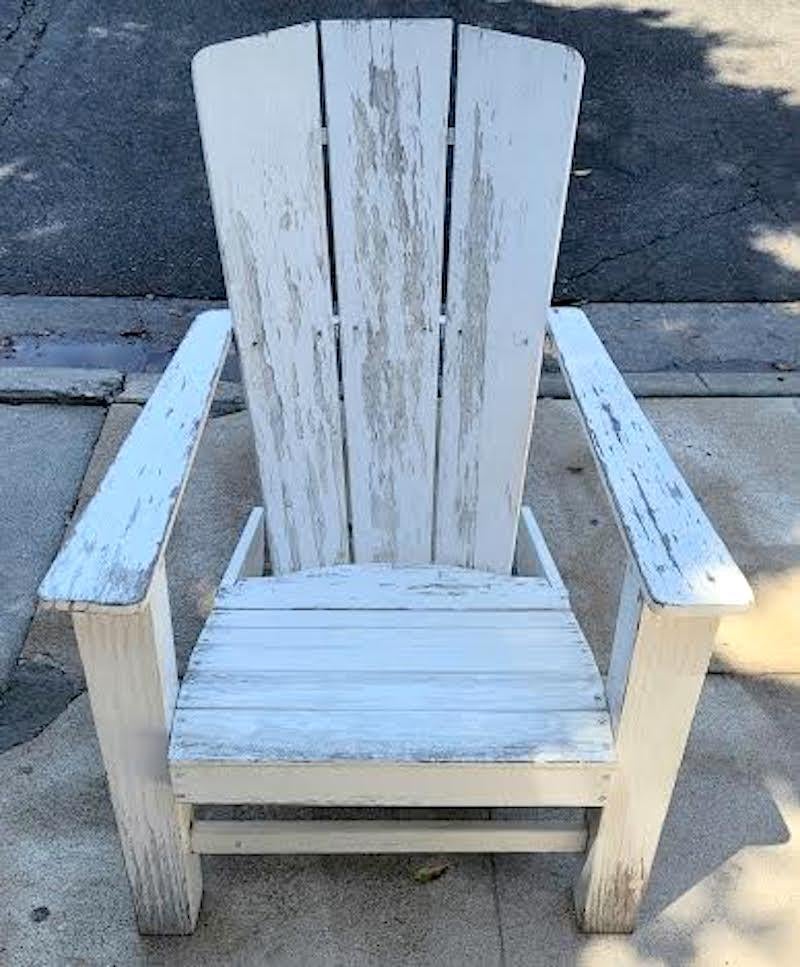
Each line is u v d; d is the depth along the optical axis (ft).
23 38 14.99
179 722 4.09
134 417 8.20
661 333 9.69
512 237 5.41
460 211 5.43
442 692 4.27
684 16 16.52
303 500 5.74
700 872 5.05
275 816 5.25
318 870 5.00
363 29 5.13
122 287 10.18
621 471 4.17
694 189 12.06
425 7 16.55
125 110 13.34
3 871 4.96
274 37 5.07
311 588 4.96
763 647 6.30
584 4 16.87
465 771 4.05
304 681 4.30
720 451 8.07
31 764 5.47
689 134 13.20
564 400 8.60
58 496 7.40
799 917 4.87
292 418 5.63
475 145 5.32
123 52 14.74
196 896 4.70
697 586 3.58
